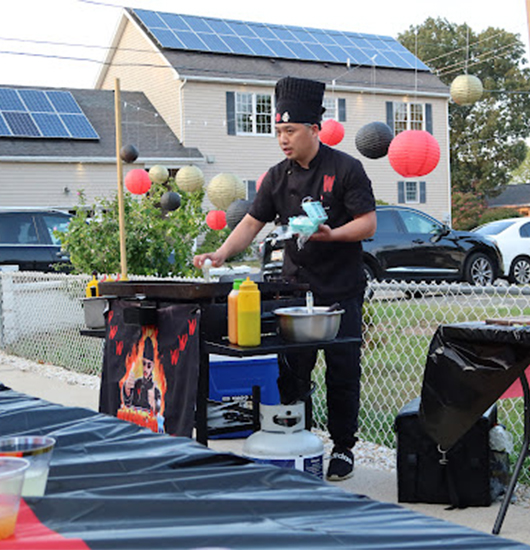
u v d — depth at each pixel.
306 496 1.64
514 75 50.22
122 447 2.10
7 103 23.50
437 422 3.36
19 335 9.30
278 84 4.06
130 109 25.66
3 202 21.84
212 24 27.39
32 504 1.48
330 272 4.07
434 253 13.16
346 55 28.38
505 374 3.13
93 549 1.28
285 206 4.19
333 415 4.20
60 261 12.59
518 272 15.20
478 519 3.48
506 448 3.73
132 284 3.78
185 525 1.43
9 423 2.46
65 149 22.61
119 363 4.02
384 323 8.40
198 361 3.42
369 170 28.38
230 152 25.64
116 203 9.95
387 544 1.36
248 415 4.70
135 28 26.70
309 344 3.45
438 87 29.34
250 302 3.37
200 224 10.73
